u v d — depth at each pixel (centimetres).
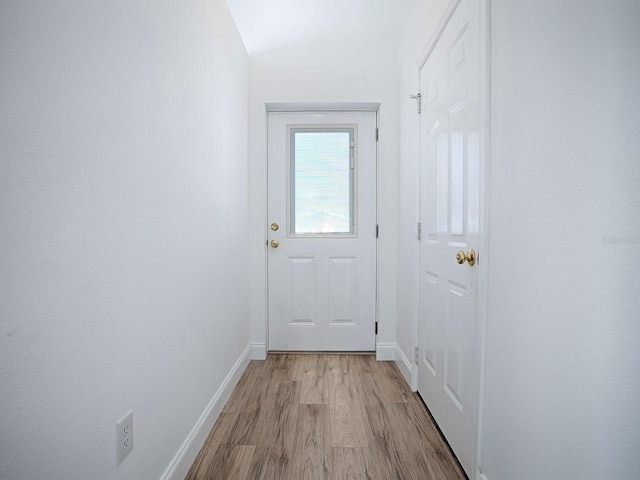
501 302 113
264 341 266
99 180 87
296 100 262
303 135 276
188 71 145
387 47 262
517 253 104
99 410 87
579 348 78
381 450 154
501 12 113
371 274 275
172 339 129
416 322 209
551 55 87
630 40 65
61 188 75
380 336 265
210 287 171
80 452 80
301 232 277
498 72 115
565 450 82
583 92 76
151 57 113
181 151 138
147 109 111
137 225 105
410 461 146
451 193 156
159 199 119
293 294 277
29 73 67
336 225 277
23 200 66
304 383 222
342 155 275
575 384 79
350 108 271
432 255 182
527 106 98
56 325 73
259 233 266
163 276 121
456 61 151
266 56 263
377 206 273
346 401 198
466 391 138
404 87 242
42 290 70
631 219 65
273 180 275
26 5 66
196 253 153
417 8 210
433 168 181
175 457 130
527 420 98
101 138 88
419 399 200
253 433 167
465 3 141
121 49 96
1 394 62
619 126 67
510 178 108
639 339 63
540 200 92
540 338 92
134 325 103
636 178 64
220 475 138
